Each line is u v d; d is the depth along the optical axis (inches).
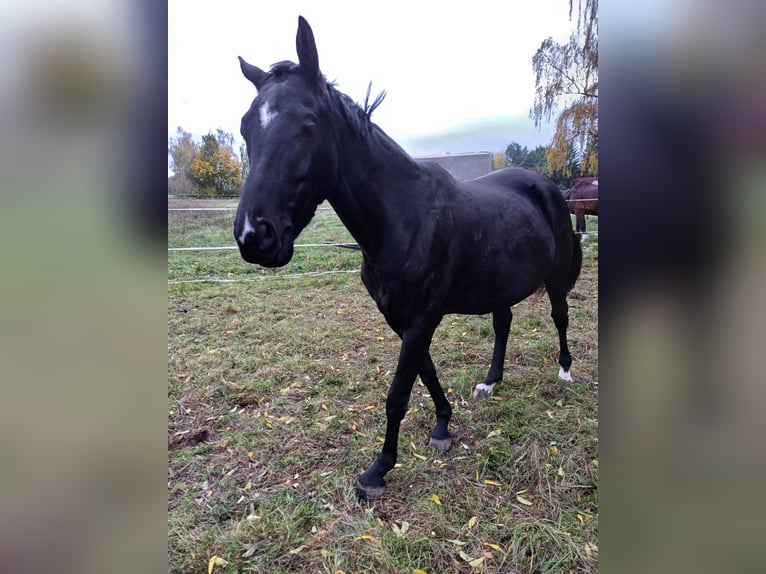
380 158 64.9
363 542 63.1
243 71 63.9
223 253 289.3
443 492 73.7
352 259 275.4
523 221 84.0
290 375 119.9
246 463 83.0
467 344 139.0
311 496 73.6
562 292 104.1
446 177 75.2
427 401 102.8
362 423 94.9
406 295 67.6
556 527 65.4
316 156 55.6
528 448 83.6
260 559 61.3
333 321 164.9
